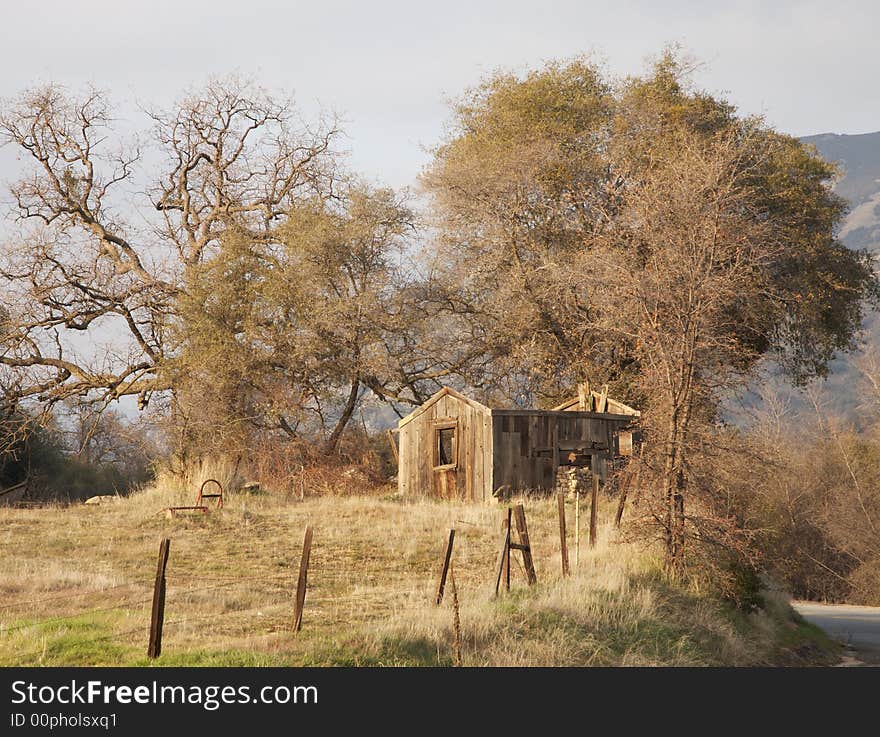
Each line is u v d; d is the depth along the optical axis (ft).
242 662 47.44
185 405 156.87
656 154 173.47
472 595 66.44
